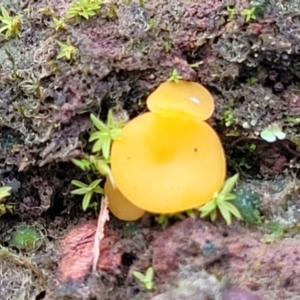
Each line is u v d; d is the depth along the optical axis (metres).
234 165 0.08
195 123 0.07
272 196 0.07
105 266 0.07
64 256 0.07
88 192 0.07
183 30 0.07
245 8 0.07
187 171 0.07
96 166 0.07
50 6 0.08
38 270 0.07
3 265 0.07
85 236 0.07
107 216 0.07
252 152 0.08
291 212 0.07
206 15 0.07
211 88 0.07
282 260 0.07
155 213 0.07
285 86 0.07
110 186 0.07
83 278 0.07
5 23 0.08
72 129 0.07
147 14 0.07
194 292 0.07
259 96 0.07
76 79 0.07
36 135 0.07
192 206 0.07
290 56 0.07
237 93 0.07
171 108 0.07
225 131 0.07
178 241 0.07
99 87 0.07
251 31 0.07
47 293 0.07
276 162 0.08
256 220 0.07
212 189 0.07
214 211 0.07
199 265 0.07
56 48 0.07
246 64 0.07
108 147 0.07
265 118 0.07
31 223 0.08
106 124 0.07
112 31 0.07
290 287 0.07
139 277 0.07
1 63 0.08
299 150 0.07
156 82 0.07
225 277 0.07
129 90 0.07
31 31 0.08
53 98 0.07
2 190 0.07
